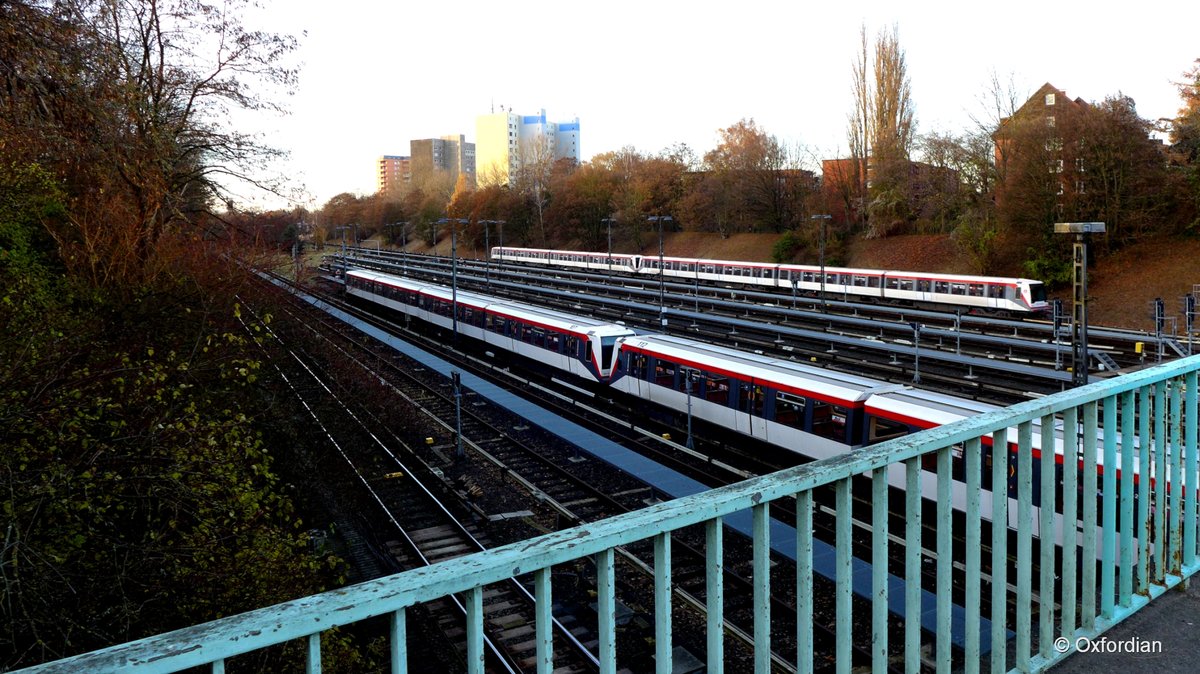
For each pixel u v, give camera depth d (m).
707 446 21.92
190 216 21.22
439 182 120.50
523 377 33.16
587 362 28.62
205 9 17.97
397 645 1.84
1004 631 3.05
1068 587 3.25
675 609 12.41
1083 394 3.22
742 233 72.56
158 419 8.61
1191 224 40.97
